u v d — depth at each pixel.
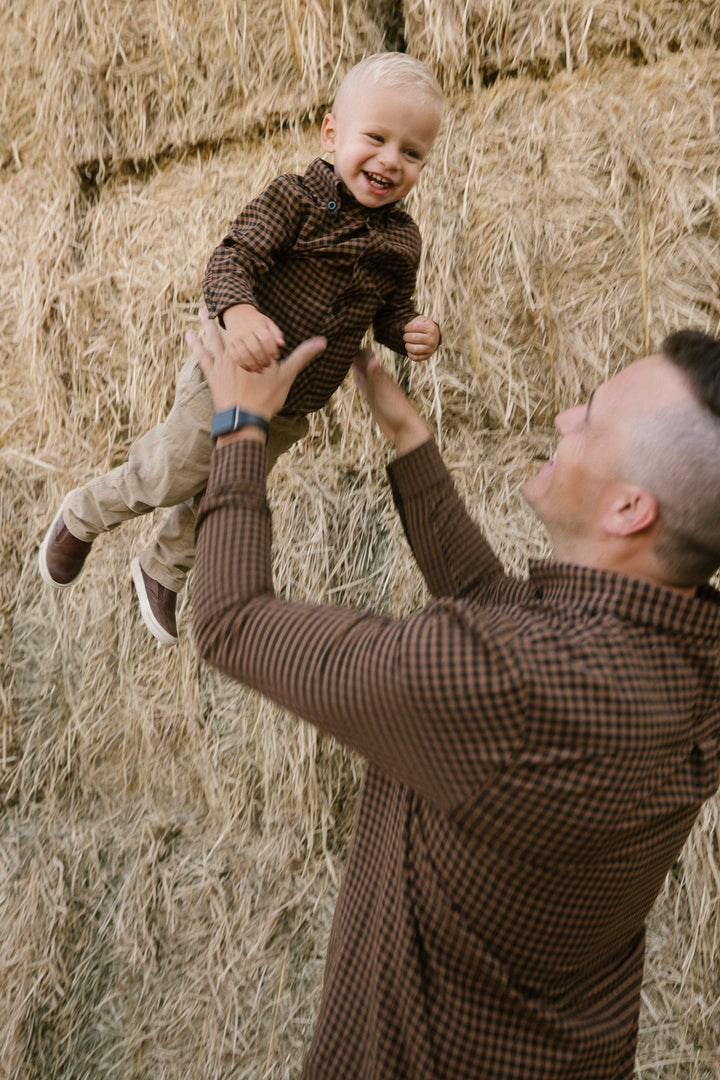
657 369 0.91
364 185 1.23
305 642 0.86
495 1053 0.89
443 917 0.89
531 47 1.63
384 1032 0.92
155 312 1.93
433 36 1.69
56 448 2.11
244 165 1.90
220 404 1.01
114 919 2.04
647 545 0.89
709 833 1.54
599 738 0.80
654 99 1.54
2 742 2.17
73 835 2.11
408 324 1.31
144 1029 1.97
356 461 1.83
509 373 1.67
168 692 1.99
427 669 0.79
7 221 2.16
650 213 1.55
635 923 0.99
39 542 2.12
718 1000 1.57
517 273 1.64
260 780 1.92
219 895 1.94
